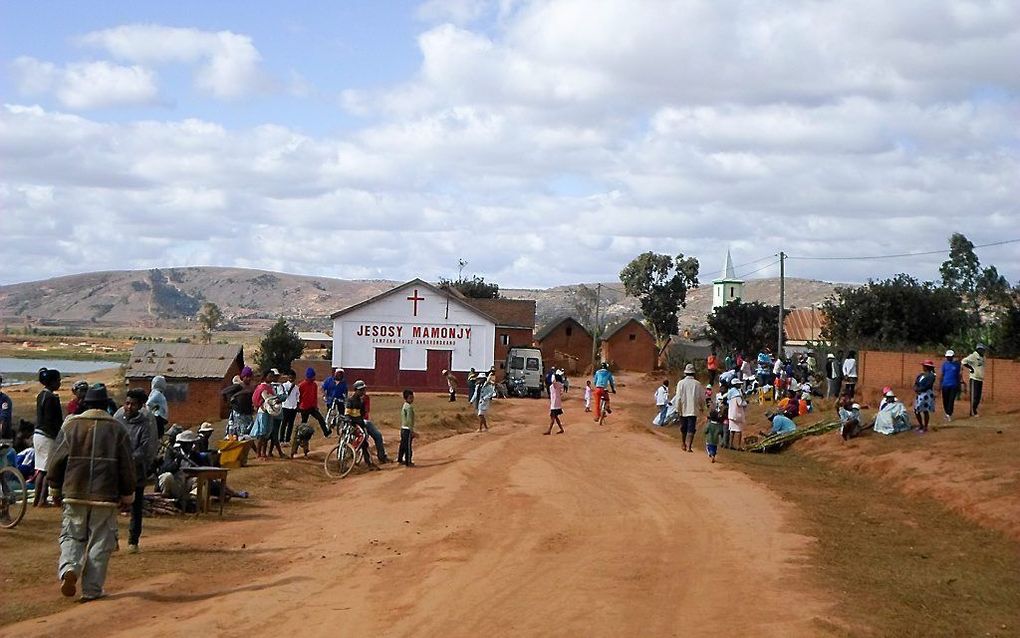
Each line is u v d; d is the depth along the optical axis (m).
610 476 19.91
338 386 27.00
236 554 12.14
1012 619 9.88
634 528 14.13
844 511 16.86
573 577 10.79
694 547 12.77
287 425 24.19
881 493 19.23
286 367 75.62
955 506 17.02
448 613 9.12
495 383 54.69
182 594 9.84
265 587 10.13
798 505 17.02
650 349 88.81
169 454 15.46
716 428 23.14
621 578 10.77
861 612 9.59
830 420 28.67
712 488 18.47
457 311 58.12
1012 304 41.75
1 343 174.75
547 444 26.41
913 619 9.53
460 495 17.41
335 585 10.33
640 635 8.48
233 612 9.04
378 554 12.16
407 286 57.81
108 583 10.19
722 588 10.41
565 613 9.16
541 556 12.02
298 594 9.87
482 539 13.15
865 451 23.03
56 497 9.48
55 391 14.64
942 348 42.53
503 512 15.48
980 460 19.38
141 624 8.62
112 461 9.53
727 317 69.12
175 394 44.97
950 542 14.37
